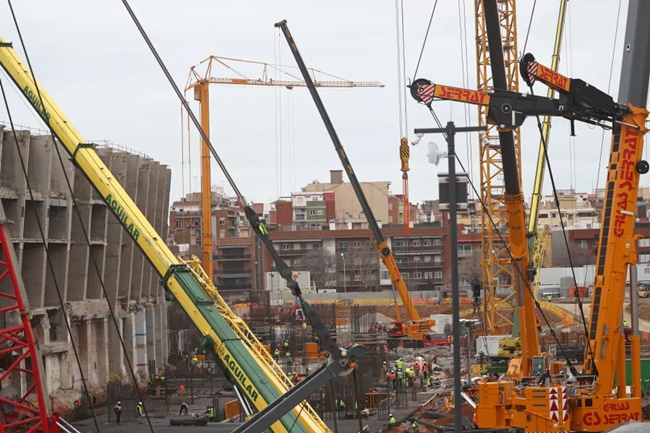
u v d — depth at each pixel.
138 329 179.25
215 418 123.31
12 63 98.25
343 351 57.50
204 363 189.12
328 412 122.81
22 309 95.38
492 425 86.75
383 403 129.38
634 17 83.69
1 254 133.62
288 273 70.00
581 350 136.25
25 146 135.88
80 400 133.25
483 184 171.38
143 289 186.50
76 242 153.12
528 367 101.75
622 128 83.75
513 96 84.06
